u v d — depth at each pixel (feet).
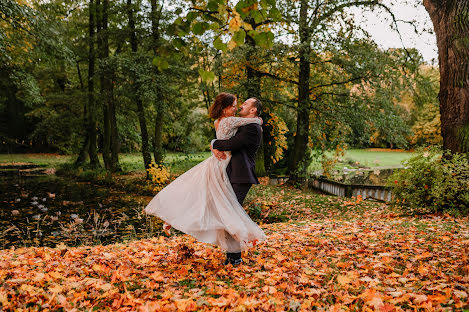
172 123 61.26
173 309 6.95
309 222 20.74
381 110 42.39
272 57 39.45
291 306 6.92
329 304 7.18
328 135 45.91
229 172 9.39
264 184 44.06
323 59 42.27
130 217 30.71
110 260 11.14
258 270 9.70
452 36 20.67
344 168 60.75
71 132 70.49
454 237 13.79
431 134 96.48
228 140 9.20
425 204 21.58
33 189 47.57
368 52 37.70
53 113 73.82
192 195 9.41
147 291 8.04
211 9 7.29
